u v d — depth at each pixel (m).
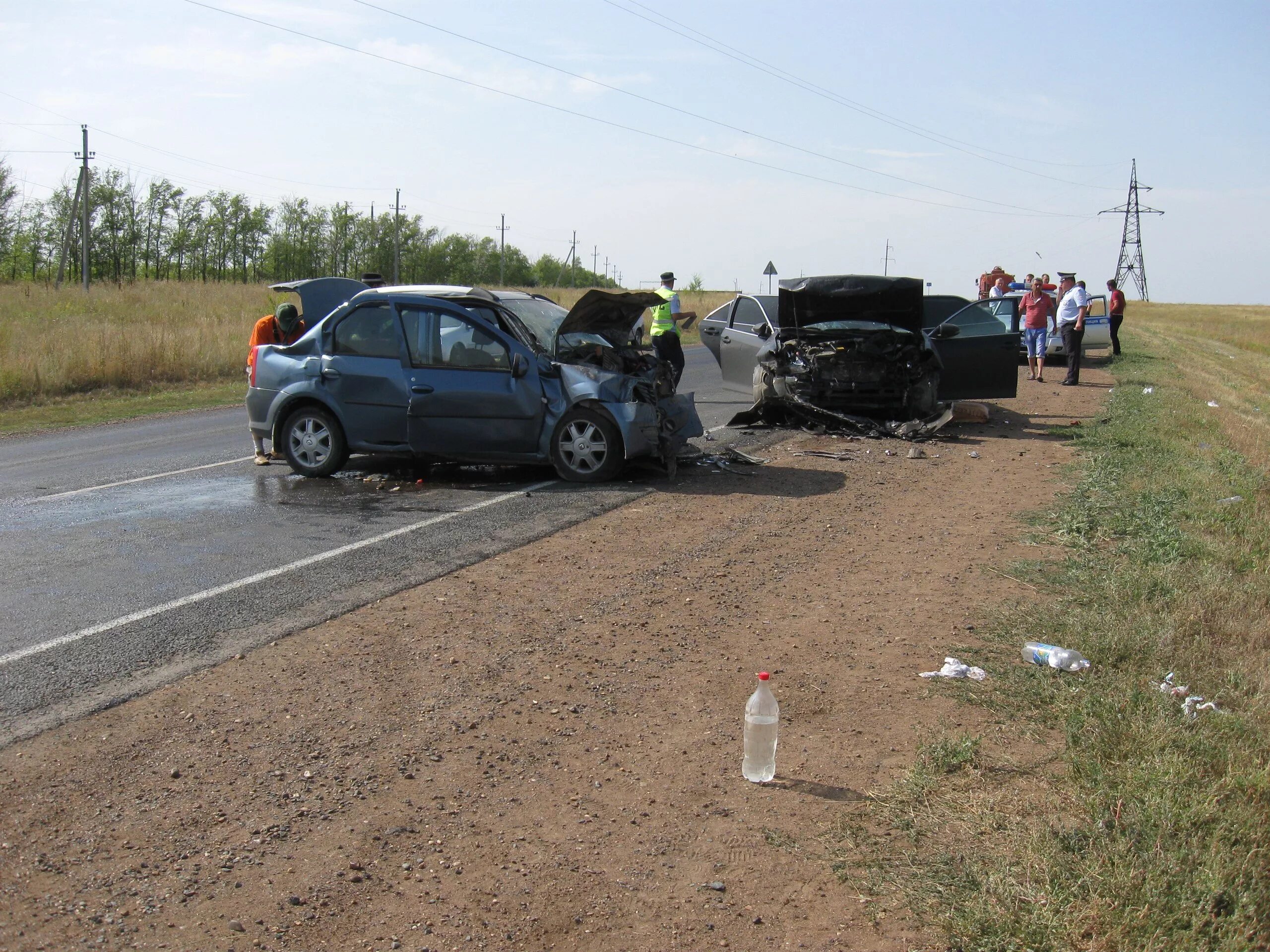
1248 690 4.67
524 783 4.04
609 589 6.49
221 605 6.05
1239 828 3.39
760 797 3.95
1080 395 17.28
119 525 8.15
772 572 6.93
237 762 4.14
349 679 5.00
